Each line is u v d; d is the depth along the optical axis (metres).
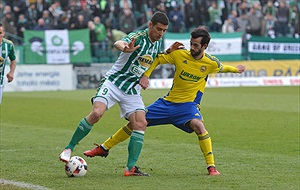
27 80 58.56
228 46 64.88
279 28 70.06
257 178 17.42
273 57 66.62
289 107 40.12
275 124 31.12
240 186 16.22
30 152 22.67
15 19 61.59
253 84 65.00
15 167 19.44
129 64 17.83
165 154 22.06
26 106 41.56
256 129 29.22
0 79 23.52
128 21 63.31
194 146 24.03
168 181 16.94
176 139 26.00
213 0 68.31
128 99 18.06
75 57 60.59
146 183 16.62
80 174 17.64
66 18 62.03
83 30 60.88
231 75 64.62
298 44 67.12
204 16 67.88
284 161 20.47
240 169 18.95
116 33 62.38
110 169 19.08
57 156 21.73
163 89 59.34
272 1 70.56
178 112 18.45
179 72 18.39
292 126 30.25
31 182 16.84
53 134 27.89
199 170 18.88
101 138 26.72
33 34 59.31
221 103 43.34
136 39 17.61
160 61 18.22
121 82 17.95
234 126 30.41
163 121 18.75
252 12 67.94
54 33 60.03
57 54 60.03
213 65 18.48
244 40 66.06
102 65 61.28
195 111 18.44
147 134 27.55
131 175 17.84
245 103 43.31
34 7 62.72
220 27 68.44
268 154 22.00
